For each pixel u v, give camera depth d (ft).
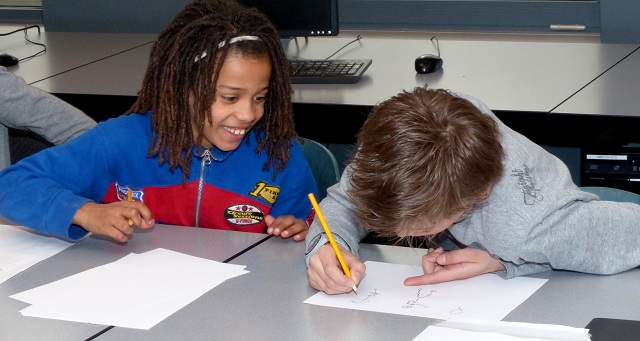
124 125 5.79
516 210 4.24
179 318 4.12
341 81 7.88
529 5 9.65
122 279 4.59
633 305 4.07
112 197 5.84
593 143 7.13
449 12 9.96
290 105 5.86
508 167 4.31
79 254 4.99
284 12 8.26
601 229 4.36
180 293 4.39
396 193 3.79
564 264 4.34
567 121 6.70
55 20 11.08
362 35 10.05
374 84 7.81
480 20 9.87
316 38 9.83
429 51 9.03
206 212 5.97
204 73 5.33
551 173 4.47
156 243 5.14
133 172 5.82
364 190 3.91
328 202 5.10
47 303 4.31
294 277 4.58
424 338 3.81
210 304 4.26
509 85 7.56
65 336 3.97
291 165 6.00
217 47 5.31
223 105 5.40
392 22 10.19
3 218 5.50
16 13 11.80
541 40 9.40
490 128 4.02
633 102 6.85
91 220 4.95
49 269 4.78
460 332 3.83
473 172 3.82
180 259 4.85
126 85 8.16
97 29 10.96
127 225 4.88
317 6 8.20
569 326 3.87
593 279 4.39
